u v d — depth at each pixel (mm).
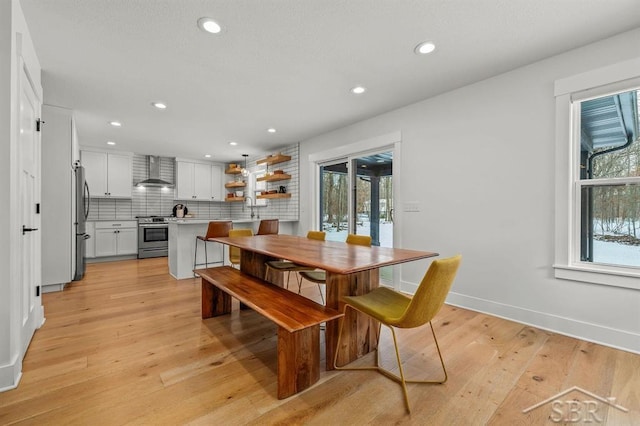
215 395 1587
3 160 1610
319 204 5098
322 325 2670
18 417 1396
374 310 1637
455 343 2209
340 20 1973
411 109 3482
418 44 2252
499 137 2738
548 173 2449
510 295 2674
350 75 2758
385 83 2926
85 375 1762
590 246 2326
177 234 4273
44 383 1675
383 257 1890
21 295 1891
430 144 3291
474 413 1452
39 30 2049
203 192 7246
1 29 1606
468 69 2641
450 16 1929
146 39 2180
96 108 3576
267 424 1372
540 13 1890
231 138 5113
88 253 5512
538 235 2506
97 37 2148
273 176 5605
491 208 2797
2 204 1610
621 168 2201
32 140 2227
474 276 2920
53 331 2396
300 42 2227
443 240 3170
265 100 3363
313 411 1468
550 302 2439
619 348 2102
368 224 4238
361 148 4113
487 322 2615
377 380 1744
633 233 2154
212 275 2633
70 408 1467
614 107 2215
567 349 2104
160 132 4688
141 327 2502
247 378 1752
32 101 2205
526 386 1670
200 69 2639
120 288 3748
